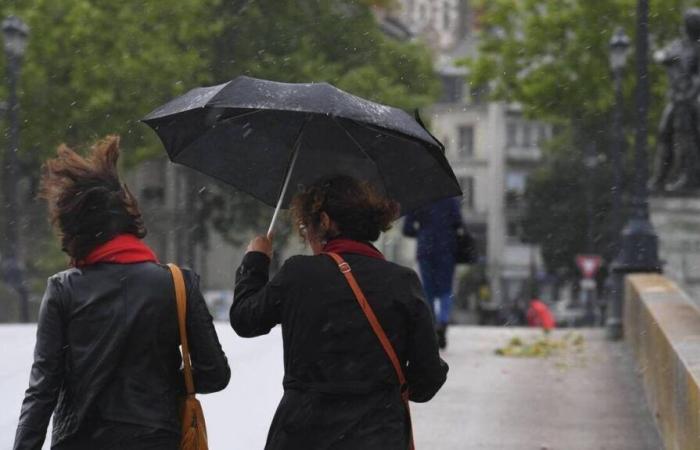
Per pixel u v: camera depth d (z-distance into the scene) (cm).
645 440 2098
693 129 4866
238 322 1059
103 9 10419
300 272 1038
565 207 16250
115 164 1074
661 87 10088
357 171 1163
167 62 10406
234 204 11919
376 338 1026
